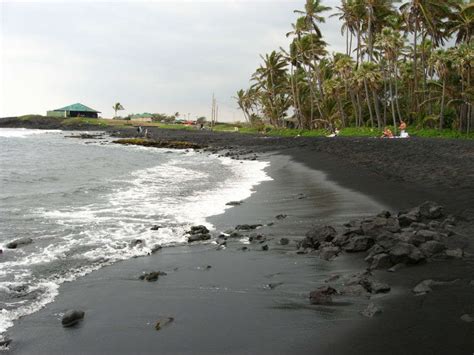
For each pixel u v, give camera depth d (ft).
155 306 19.10
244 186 58.44
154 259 26.04
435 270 21.18
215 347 15.28
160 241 29.99
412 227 28.58
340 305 18.10
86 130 339.36
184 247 28.58
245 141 176.96
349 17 184.24
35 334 16.78
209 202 45.65
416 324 15.76
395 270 21.71
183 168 86.69
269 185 58.54
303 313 17.60
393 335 15.15
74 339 16.33
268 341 15.47
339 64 183.52
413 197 40.98
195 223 35.70
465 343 14.23
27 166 86.33
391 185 49.16
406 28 174.60
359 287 19.49
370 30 170.60
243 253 26.84
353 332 15.62
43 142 188.14
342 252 25.64
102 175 71.92
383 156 76.64
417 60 188.24
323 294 18.95
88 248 28.19
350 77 182.09
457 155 65.36
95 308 19.06
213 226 34.63
